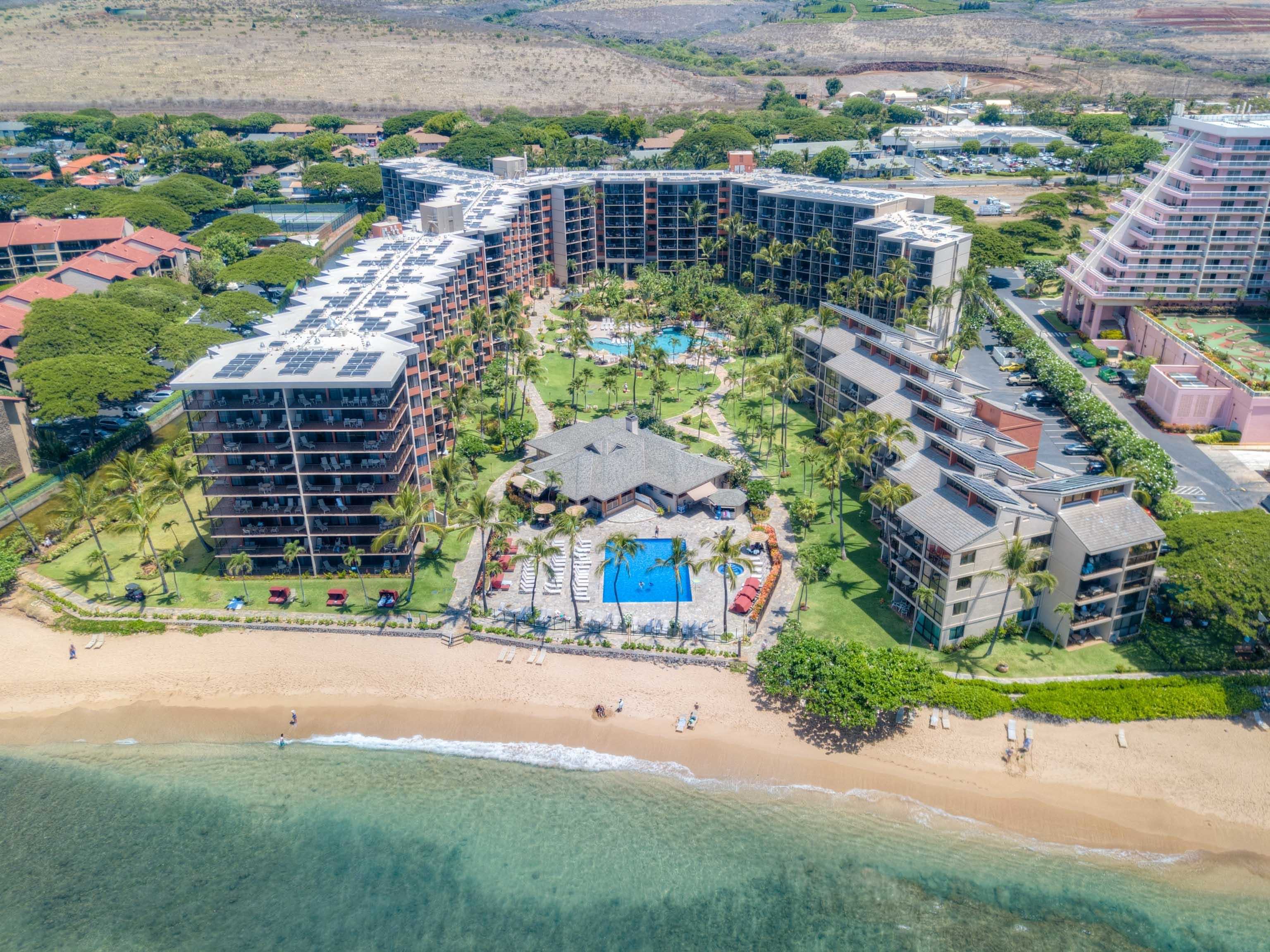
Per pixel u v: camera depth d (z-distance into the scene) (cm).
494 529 12338
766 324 19862
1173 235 19150
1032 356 18438
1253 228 18800
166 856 8700
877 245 19988
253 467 12056
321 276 17562
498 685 10619
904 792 9194
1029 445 13388
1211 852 8569
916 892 8225
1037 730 9688
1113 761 9381
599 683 10581
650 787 9338
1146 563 10494
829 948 7738
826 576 12194
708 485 14025
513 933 7919
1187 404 16100
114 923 8050
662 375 18800
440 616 11581
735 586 11131
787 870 8444
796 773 9438
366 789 9394
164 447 13400
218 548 12569
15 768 9725
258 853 8700
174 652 11231
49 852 8750
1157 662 10488
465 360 18088
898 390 14600
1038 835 8756
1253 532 10906
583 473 13738
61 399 15425
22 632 11669
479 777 9500
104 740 10088
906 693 9406
